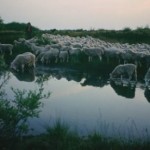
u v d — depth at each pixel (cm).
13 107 865
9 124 838
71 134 891
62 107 1296
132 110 1281
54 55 2642
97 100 1441
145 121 1136
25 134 923
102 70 2312
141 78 1977
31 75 2130
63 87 1738
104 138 862
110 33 4875
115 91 1638
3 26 5191
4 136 827
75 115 1188
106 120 1141
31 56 2366
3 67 1077
